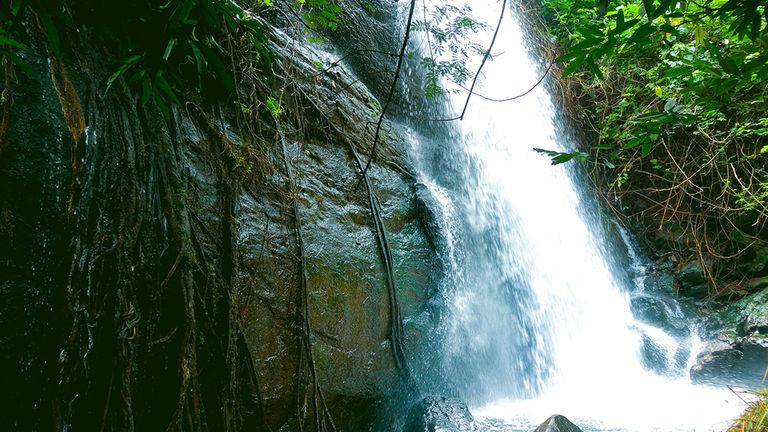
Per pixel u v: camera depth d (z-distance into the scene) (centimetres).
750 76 190
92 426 258
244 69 393
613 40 196
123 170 287
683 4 198
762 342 571
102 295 266
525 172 741
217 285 333
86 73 284
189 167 342
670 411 504
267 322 361
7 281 234
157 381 296
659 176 777
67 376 248
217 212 353
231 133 385
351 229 453
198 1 300
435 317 509
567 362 629
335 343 404
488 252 615
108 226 274
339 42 638
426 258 526
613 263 758
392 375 447
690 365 605
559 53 842
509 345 582
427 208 543
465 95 713
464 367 524
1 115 238
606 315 698
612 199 807
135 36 320
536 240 689
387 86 662
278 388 357
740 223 720
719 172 725
